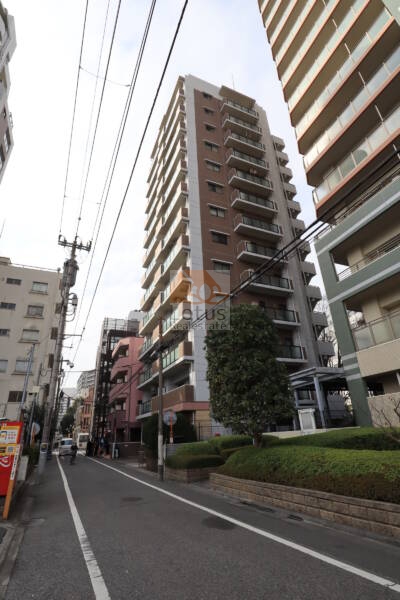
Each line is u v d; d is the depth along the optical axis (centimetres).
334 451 650
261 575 351
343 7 1466
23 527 591
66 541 494
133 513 666
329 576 345
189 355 1934
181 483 1145
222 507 707
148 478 1322
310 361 2244
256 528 530
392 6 1095
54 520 634
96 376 5456
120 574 366
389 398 988
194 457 1206
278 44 1939
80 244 1856
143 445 2038
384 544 436
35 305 3428
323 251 1362
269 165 3030
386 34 1220
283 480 686
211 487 972
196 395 1856
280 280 2473
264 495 721
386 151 1176
